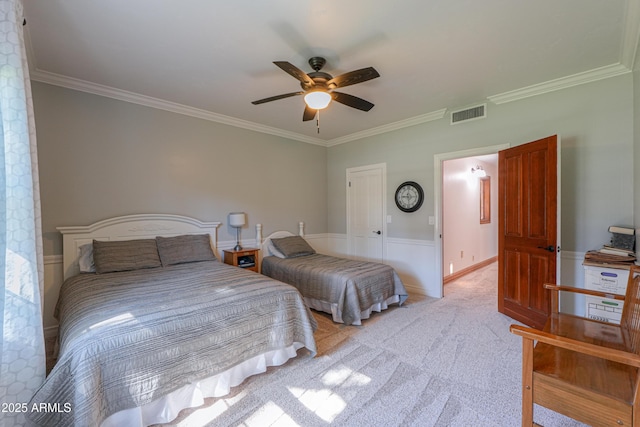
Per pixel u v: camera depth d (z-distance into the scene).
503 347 2.54
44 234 2.83
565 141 2.96
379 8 1.87
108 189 3.19
